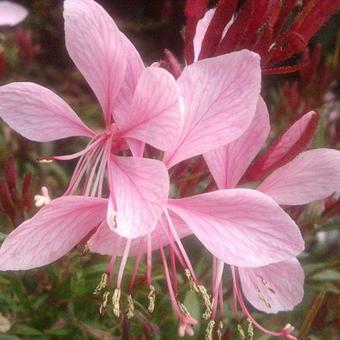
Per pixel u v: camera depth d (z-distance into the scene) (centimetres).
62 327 7
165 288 7
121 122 5
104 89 5
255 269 5
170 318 7
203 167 5
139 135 5
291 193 5
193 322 5
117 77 5
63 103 5
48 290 7
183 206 5
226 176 5
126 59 5
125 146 5
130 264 6
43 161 5
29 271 7
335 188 5
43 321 7
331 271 7
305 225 7
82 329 7
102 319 7
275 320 8
